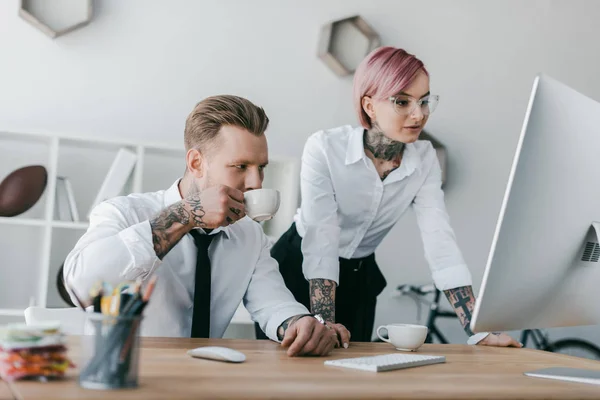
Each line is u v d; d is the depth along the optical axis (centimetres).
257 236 178
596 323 139
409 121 207
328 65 377
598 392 105
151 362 110
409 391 94
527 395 98
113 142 318
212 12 361
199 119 165
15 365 87
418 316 393
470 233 402
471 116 405
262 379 98
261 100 368
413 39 395
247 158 163
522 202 112
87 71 341
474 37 406
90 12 335
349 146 217
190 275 169
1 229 326
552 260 120
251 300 172
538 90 109
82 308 146
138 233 139
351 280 230
